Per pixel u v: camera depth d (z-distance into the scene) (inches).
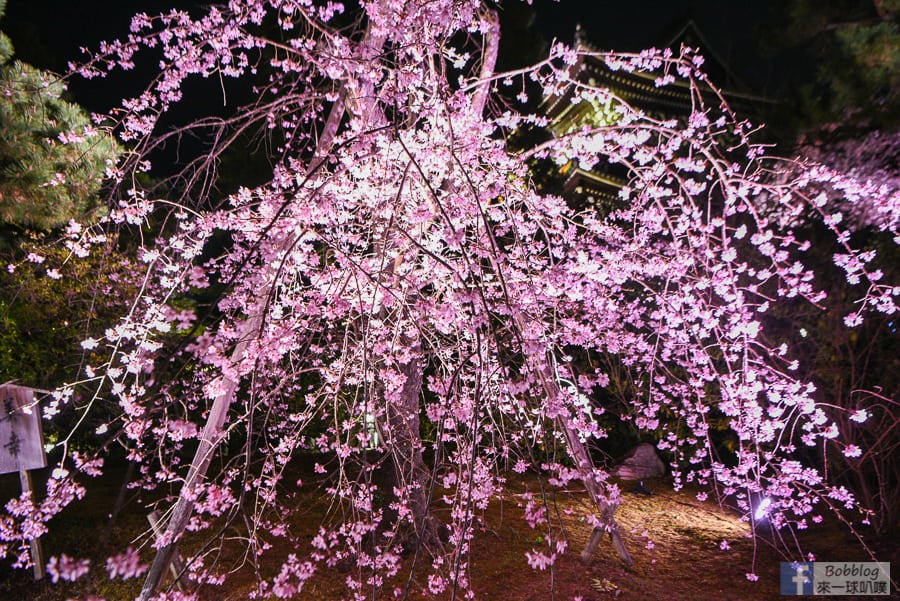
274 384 249.0
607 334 236.1
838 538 249.1
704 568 226.5
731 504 306.7
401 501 190.5
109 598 201.8
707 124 198.2
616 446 395.9
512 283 188.5
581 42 564.7
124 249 379.6
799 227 284.8
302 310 186.1
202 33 198.8
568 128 606.9
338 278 192.9
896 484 252.4
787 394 205.2
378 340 198.1
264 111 209.0
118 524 275.1
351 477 318.0
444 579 183.9
